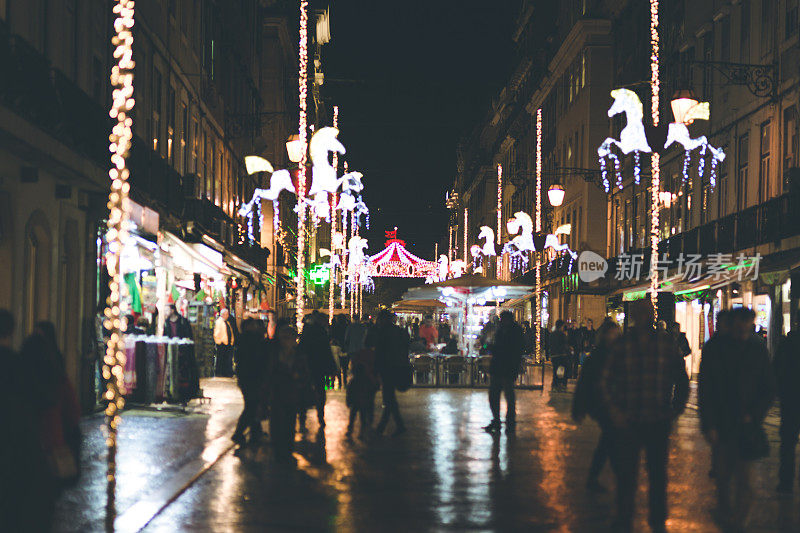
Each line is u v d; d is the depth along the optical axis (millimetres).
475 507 9492
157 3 23984
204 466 11695
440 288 29531
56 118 14047
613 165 46281
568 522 8797
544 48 61406
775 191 26391
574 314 50125
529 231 44156
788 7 25969
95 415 17250
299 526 8492
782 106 26094
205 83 31203
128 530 8031
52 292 15898
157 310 21672
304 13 29109
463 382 30156
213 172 33844
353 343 23234
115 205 12789
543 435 16109
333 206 50719
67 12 16812
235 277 35844
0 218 13812
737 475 8516
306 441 15219
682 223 34969
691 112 21406
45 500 4953
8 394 4953
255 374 14141
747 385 8547
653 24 23953
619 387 8219
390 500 9852
